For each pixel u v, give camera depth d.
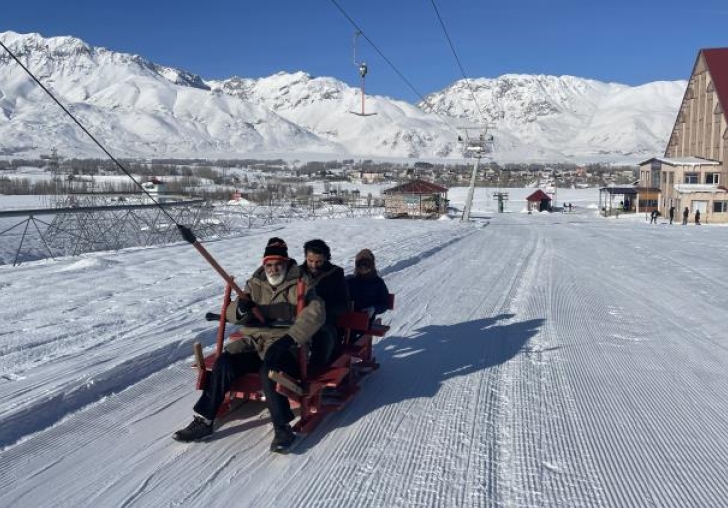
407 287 12.81
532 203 80.50
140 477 4.47
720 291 12.81
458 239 26.23
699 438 5.27
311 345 5.48
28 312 9.03
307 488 4.34
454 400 6.08
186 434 5.00
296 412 5.61
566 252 21.34
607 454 4.95
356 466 4.68
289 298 5.34
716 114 58.56
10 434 5.08
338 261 15.71
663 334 8.98
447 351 7.89
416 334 8.77
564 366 7.30
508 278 14.54
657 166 67.69
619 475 4.60
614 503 4.21
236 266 14.12
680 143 68.69
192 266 14.05
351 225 31.89
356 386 6.13
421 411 5.78
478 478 4.52
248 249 17.91
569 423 5.56
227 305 5.32
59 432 5.18
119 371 6.34
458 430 5.36
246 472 4.57
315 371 5.39
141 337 7.60
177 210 30.33
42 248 21.72
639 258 19.38
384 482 4.44
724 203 53.97
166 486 4.35
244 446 4.99
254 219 35.25
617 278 14.76
